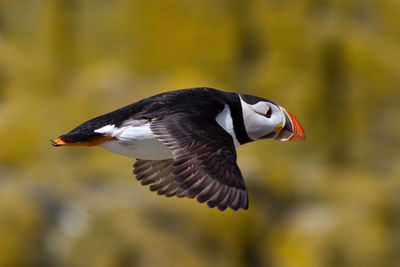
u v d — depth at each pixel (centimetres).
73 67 1620
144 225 1229
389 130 1681
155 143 605
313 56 1656
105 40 1633
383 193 1543
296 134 670
